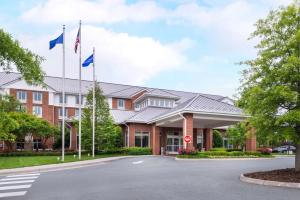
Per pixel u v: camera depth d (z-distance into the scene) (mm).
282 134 15070
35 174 19656
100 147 41094
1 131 19062
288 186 13477
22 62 16328
